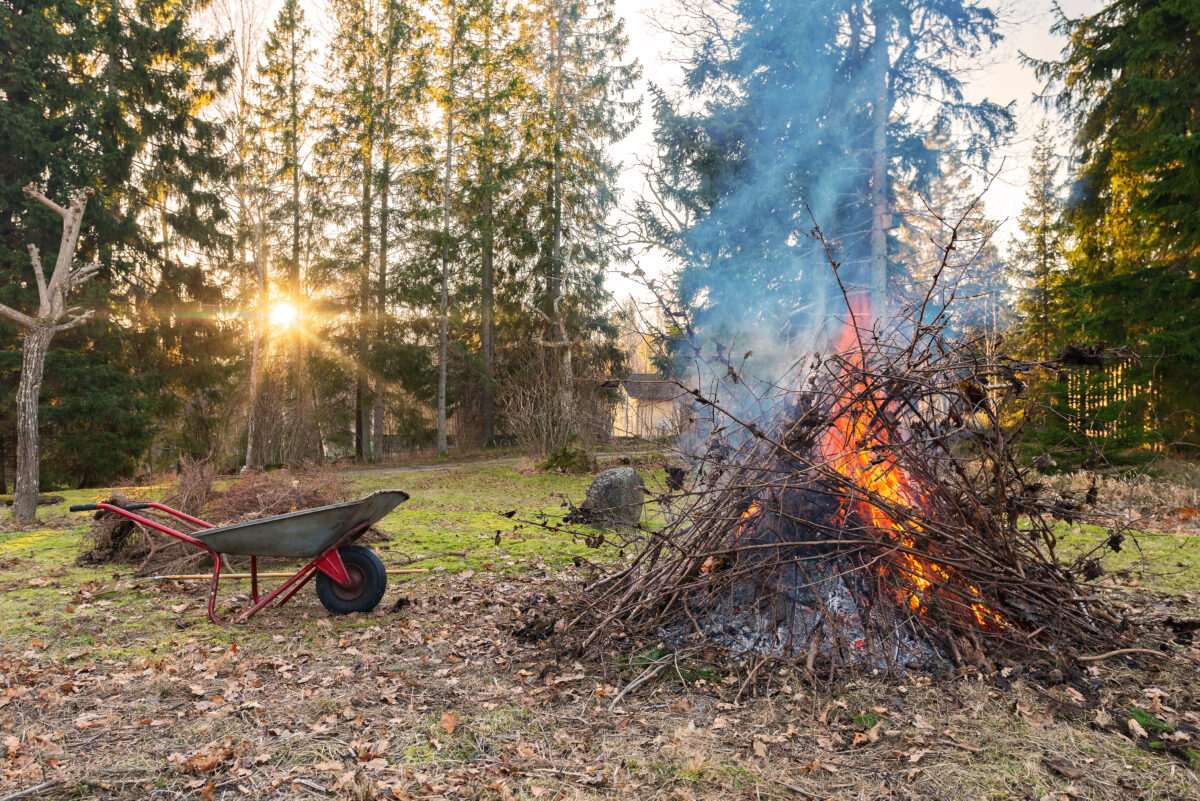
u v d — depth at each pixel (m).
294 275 26.75
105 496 12.27
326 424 25.48
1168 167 13.06
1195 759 2.45
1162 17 13.31
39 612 4.58
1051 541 3.79
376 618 4.42
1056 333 14.89
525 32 26.95
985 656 3.29
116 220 19.61
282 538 4.23
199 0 22.72
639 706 2.98
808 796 2.25
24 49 17.89
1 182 17.34
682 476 4.03
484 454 24.47
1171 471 10.38
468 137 25.95
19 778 2.40
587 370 19.33
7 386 17.62
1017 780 2.32
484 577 5.56
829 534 3.62
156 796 2.31
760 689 3.07
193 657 3.67
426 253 26.55
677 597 3.72
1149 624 3.78
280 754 2.58
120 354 19.89
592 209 26.97
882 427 3.71
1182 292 12.45
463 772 2.42
